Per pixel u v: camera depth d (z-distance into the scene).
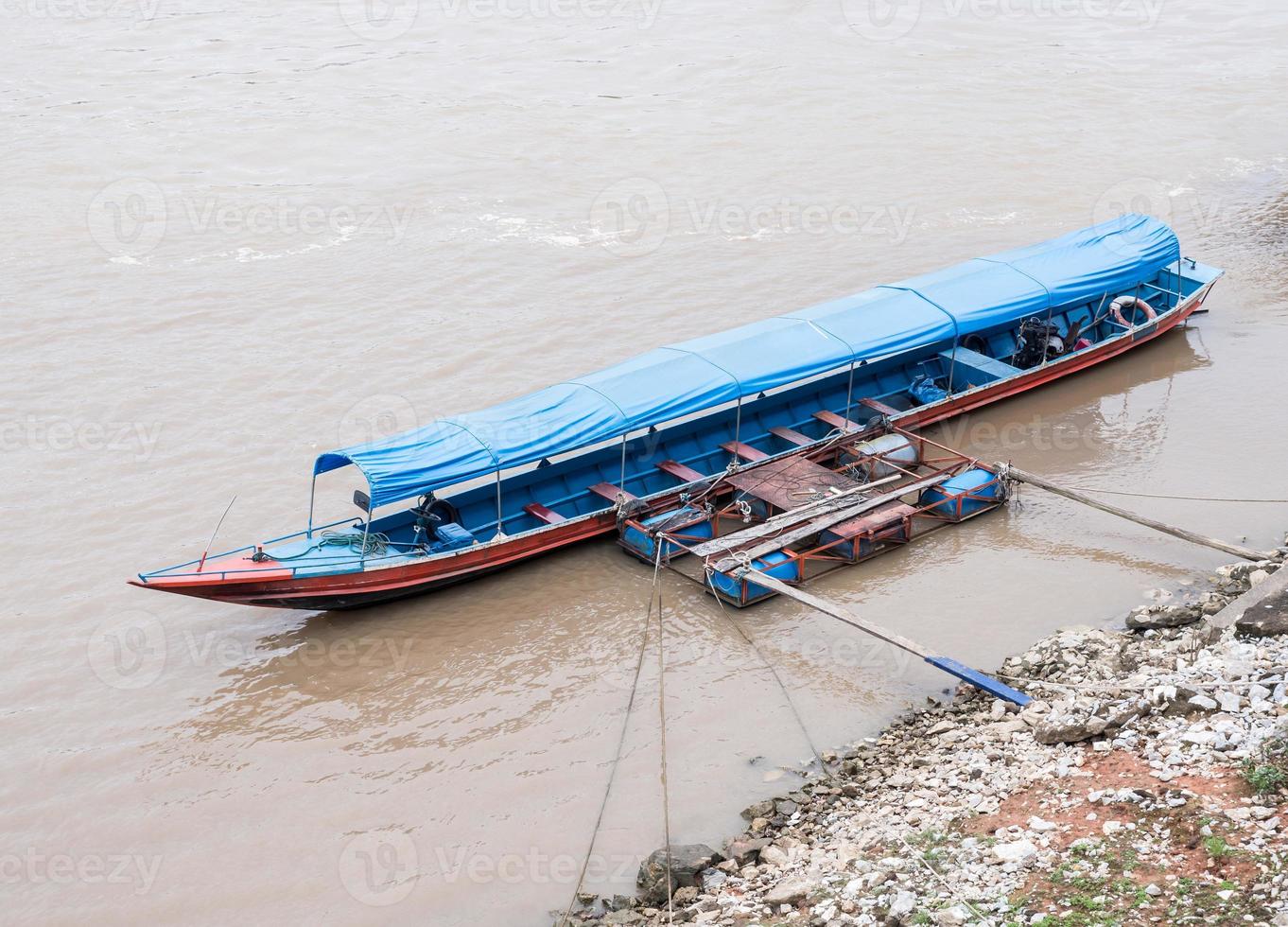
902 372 39.28
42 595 29.86
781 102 65.62
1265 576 27.03
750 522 32.06
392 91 67.81
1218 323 42.88
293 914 21.03
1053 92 66.69
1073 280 38.50
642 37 77.56
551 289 45.78
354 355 41.19
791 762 24.06
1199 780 19.52
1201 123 61.62
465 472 29.14
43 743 25.38
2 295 44.75
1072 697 23.61
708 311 43.78
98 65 71.44
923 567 30.33
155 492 33.81
